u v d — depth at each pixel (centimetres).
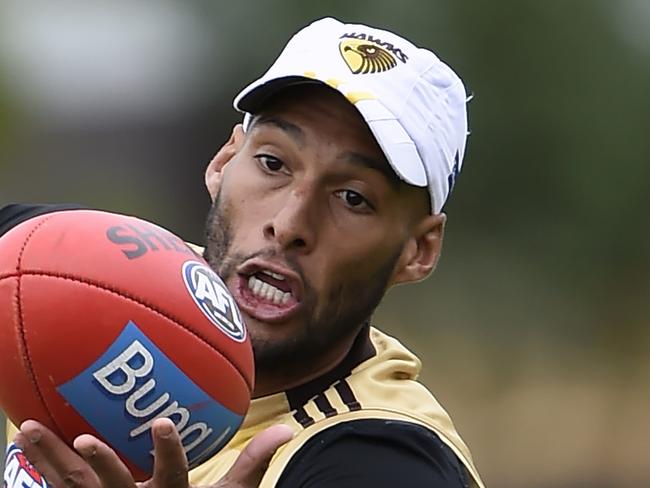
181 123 3134
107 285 488
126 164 3250
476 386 2728
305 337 598
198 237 3114
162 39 3197
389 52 608
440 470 580
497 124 2683
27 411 486
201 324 500
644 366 2777
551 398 2753
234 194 604
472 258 2741
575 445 2700
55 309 482
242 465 495
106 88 3266
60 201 3253
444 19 2614
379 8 2603
